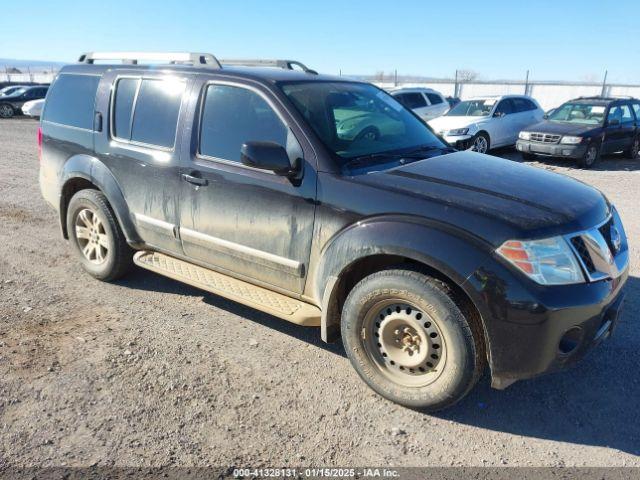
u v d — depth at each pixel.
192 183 4.03
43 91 27.03
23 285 4.98
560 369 2.98
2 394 3.29
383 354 3.33
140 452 2.84
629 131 13.93
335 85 4.20
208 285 4.01
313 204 3.41
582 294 2.86
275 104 3.68
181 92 4.18
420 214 3.04
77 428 3.01
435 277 3.02
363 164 3.55
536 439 3.01
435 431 3.06
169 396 3.31
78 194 4.95
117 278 5.04
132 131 4.48
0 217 7.32
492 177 3.46
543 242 2.84
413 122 4.52
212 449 2.87
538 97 32.00
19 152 13.67
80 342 3.93
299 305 3.66
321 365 3.71
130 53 4.77
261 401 3.29
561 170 12.54
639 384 3.52
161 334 4.09
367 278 3.23
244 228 3.78
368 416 3.18
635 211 7.91
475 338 2.96
